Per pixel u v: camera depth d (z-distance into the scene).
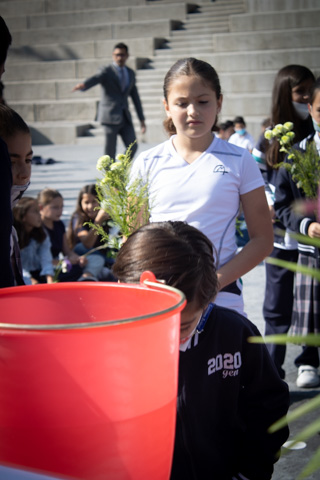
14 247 2.23
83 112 23.34
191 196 2.61
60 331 0.88
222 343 1.67
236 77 22.20
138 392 0.94
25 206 5.44
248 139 12.52
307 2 23.12
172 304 1.07
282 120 4.05
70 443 0.91
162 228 1.44
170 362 0.99
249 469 1.74
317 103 3.55
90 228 5.83
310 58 22.11
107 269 5.86
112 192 2.26
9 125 2.15
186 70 2.58
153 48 24.50
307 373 4.02
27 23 26.62
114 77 13.59
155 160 2.69
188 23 25.28
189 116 2.58
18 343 0.88
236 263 2.57
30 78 25.09
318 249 3.75
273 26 23.16
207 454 1.69
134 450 0.95
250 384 1.74
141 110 14.16
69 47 25.33
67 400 0.90
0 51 1.89
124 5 26.23
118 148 19.97
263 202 2.68
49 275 5.48
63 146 21.78
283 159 3.95
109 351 0.90
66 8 26.62
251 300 5.91
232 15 23.55
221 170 2.62
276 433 1.76
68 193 11.96
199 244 1.43
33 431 0.91
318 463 0.84
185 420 1.65
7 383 0.90
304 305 3.88
